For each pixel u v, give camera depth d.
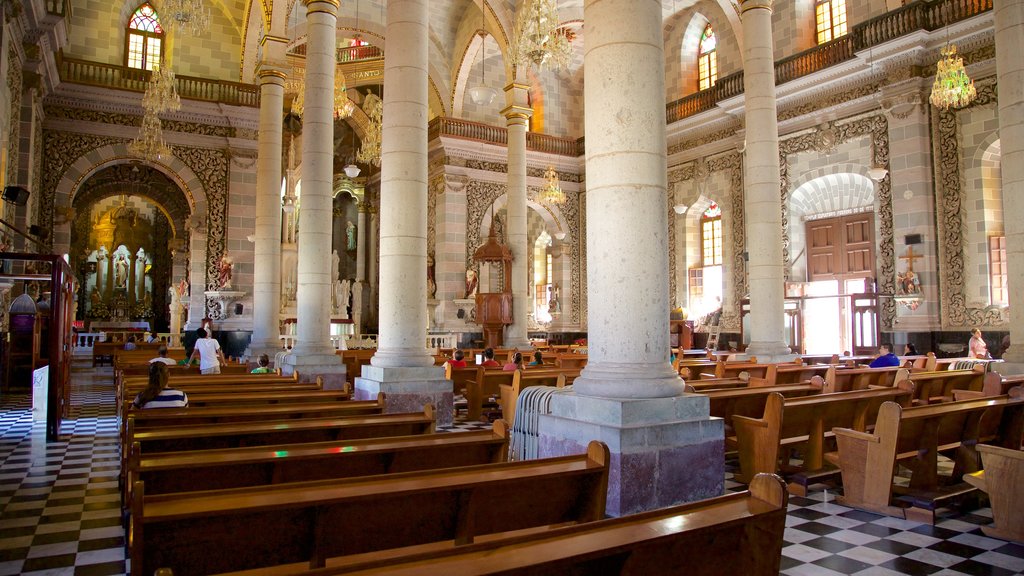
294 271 28.58
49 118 21.03
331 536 3.21
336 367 12.07
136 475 3.69
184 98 22.50
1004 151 10.52
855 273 19.58
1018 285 10.34
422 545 3.82
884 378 10.39
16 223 16.62
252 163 23.78
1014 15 10.42
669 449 5.23
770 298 12.71
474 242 26.11
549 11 14.81
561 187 28.00
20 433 10.49
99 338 29.33
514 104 20.02
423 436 4.82
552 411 5.93
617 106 5.62
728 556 2.90
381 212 9.91
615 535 2.61
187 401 7.17
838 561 4.74
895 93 17.72
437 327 25.56
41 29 16.48
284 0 16.53
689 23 24.58
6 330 16.25
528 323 29.33
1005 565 4.65
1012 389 7.27
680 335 23.09
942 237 17.00
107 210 36.94
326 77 12.74
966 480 5.53
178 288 26.03
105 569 4.71
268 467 4.27
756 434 6.59
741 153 22.28
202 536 2.94
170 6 14.77
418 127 9.84
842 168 19.27
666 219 5.72
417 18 9.94
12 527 5.70
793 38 21.09
